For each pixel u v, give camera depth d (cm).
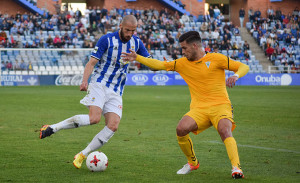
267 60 8988
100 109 1360
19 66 7544
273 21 9588
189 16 9519
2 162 1445
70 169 1348
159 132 2186
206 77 1283
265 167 1391
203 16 9469
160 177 1248
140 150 1689
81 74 7838
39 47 7838
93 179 1219
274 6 10238
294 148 1753
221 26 9412
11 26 8131
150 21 8888
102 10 8838
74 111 3234
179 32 8662
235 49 8650
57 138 1977
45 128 1318
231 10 11056
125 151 1667
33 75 7612
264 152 1661
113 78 1404
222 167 1395
